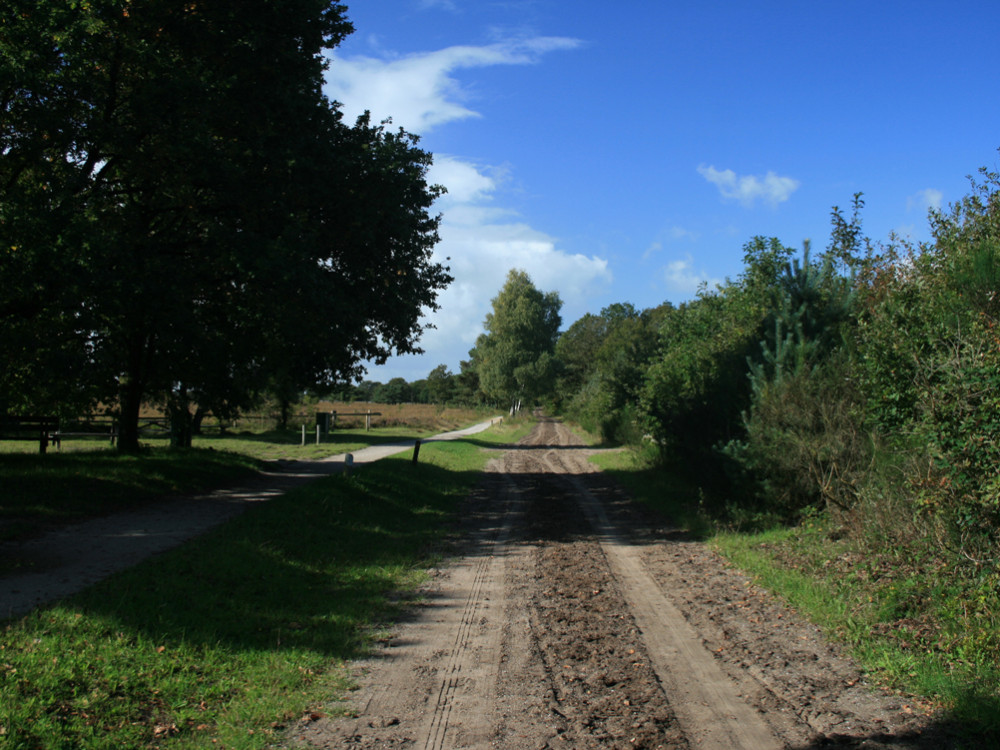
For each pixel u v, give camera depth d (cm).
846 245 1716
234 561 904
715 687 555
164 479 1565
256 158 1455
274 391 2325
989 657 588
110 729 458
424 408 9831
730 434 1562
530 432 6366
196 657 589
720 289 2119
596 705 520
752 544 1138
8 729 428
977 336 727
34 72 1101
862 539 958
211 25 1386
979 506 693
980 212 1081
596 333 10469
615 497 1956
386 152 1698
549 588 903
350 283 1653
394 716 501
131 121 1284
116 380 1930
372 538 1217
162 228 1625
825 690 548
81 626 602
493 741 459
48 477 1355
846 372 1180
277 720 490
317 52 1630
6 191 1173
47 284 1135
